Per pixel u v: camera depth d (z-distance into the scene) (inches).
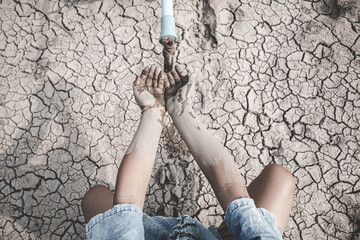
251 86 74.6
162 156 71.0
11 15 84.0
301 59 75.4
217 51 77.5
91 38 81.0
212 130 72.2
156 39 79.8
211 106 73.7
